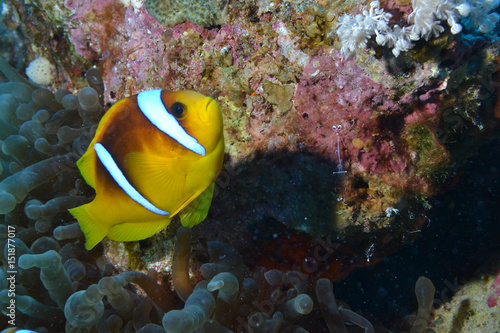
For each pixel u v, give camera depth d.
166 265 0.48
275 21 0.44
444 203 0.58
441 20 0.40
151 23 0.50
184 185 0.36
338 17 0.42
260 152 0.45
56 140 0.51
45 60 0.68
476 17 0.43
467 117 0.49
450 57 0.42
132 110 0.36
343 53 0.41
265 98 0.45
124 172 0.36
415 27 0.40
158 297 0.42
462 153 0.55
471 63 0.46
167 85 0.48
